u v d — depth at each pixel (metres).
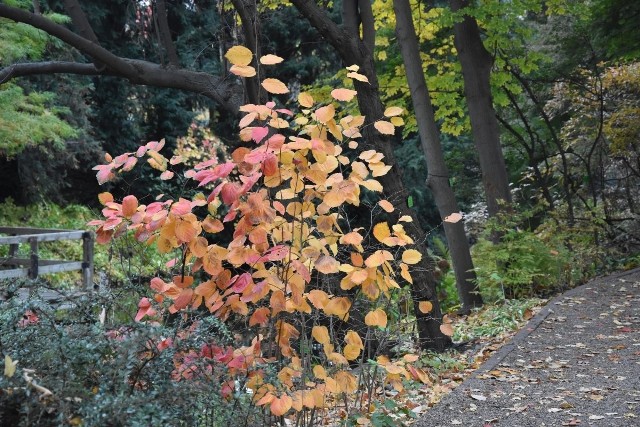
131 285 3.67
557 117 19.94
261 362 3.78
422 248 8.25
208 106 22.34
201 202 3.56
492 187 12.75
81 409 2.64
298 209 3.93
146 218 3.48
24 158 18.59
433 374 6.89
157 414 2.73
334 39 8.48
